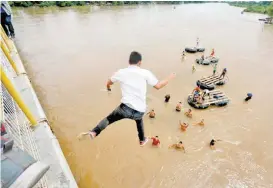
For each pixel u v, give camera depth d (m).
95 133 3.84
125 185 9.75
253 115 15.48
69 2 67.75
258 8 86.19
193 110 15.58
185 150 11.88
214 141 12.36
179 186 9.88
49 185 5.20
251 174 10.70
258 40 37.91
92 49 28.42
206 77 20.23
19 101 6.14
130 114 3.71
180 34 40.00
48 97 16.22
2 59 9.00
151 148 11.81
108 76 20.33
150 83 3.63
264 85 20.36
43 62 22.98
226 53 29.83
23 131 5.77
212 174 10.55
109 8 72.19
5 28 21.11
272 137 13.35
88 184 9.62
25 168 2.51
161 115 14.77
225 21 58.09
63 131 12.73
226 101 16.28
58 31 37.09
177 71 22.59
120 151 11.47
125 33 38.78
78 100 16.00
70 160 10.72
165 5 98.25
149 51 29.02
